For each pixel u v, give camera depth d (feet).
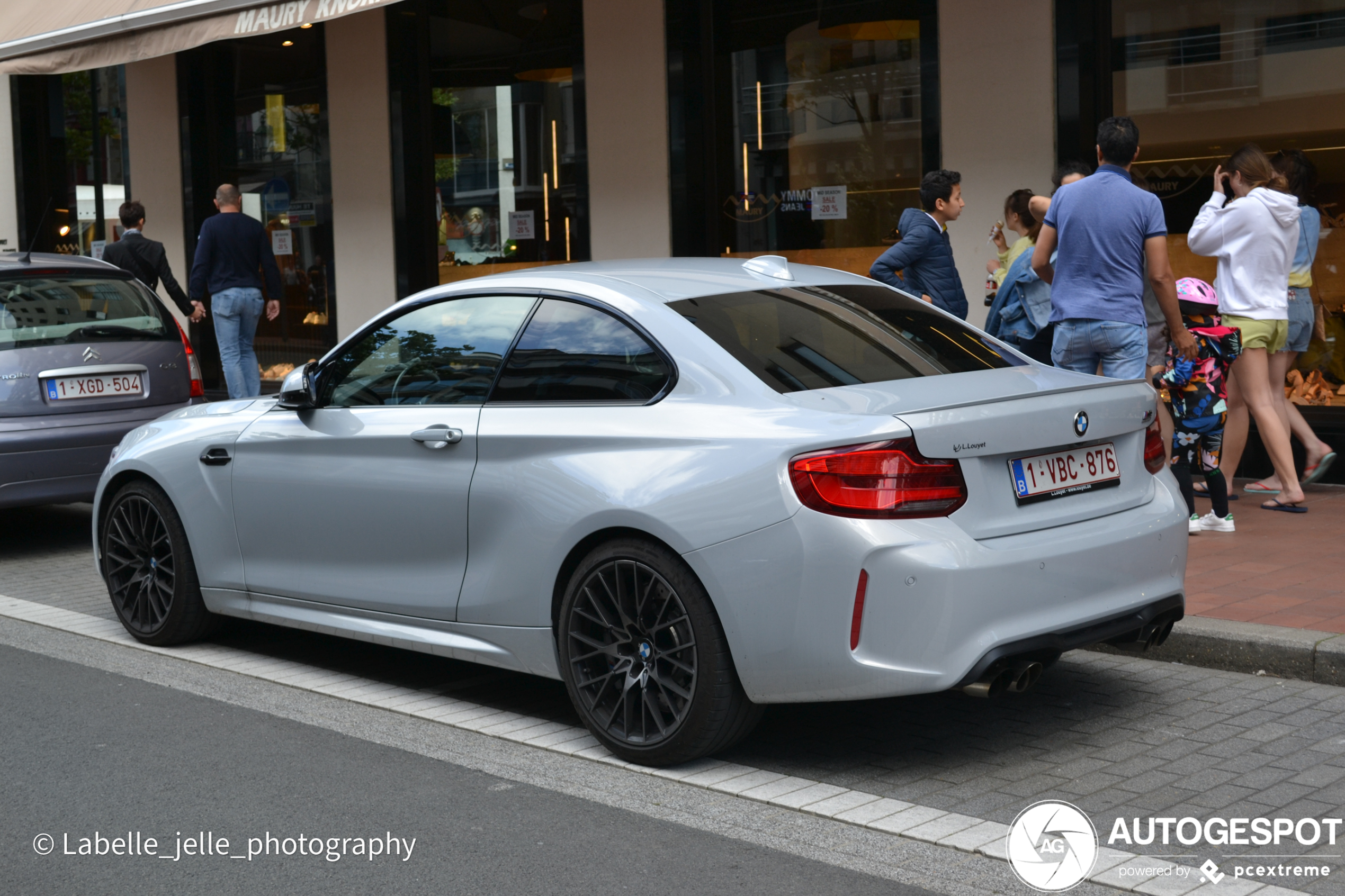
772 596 12.91
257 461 17.95
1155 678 16.88
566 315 15.47
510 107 40.37
